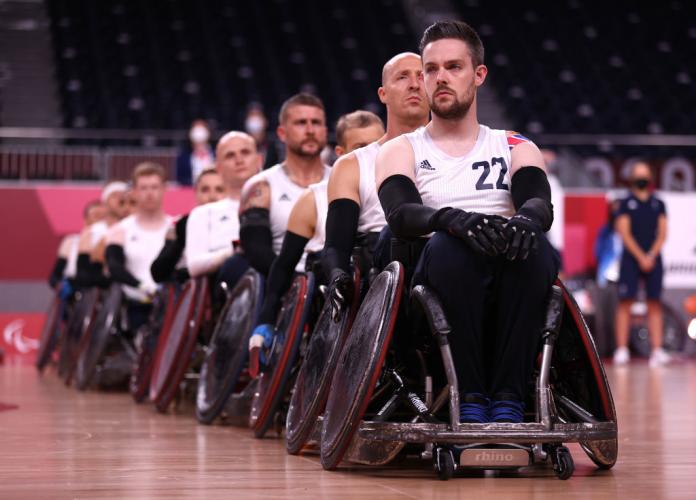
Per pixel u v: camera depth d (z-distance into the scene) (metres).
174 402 16.56
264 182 13.38
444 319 7.57
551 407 7.77
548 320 7.70
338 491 6.97
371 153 10.16
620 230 29.75
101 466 8.52
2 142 46.91
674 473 8.07
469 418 7.62
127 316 20.50
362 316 8.24
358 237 10.02
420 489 7.08
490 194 8.44
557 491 6.98
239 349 12.38
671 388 19.92
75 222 33.19
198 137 34.53
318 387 8.88
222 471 8.17
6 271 32.84
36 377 24.47
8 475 7.89
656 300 29.67
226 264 14.62
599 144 47.66
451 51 8.44
